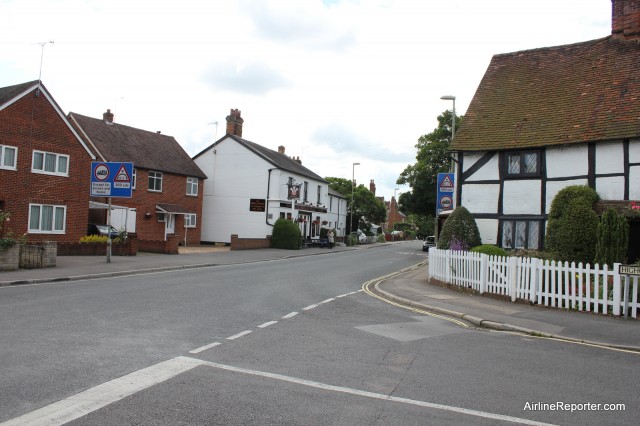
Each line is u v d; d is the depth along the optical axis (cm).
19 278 1394
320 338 826
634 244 1570
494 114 1994
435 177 4853
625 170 1603
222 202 4125
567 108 1838
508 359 746
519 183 1814
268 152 4478
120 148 3359
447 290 1549
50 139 2431
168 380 565
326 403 520
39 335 741
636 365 745
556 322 1054
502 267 1355
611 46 1964
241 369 624
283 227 3856
